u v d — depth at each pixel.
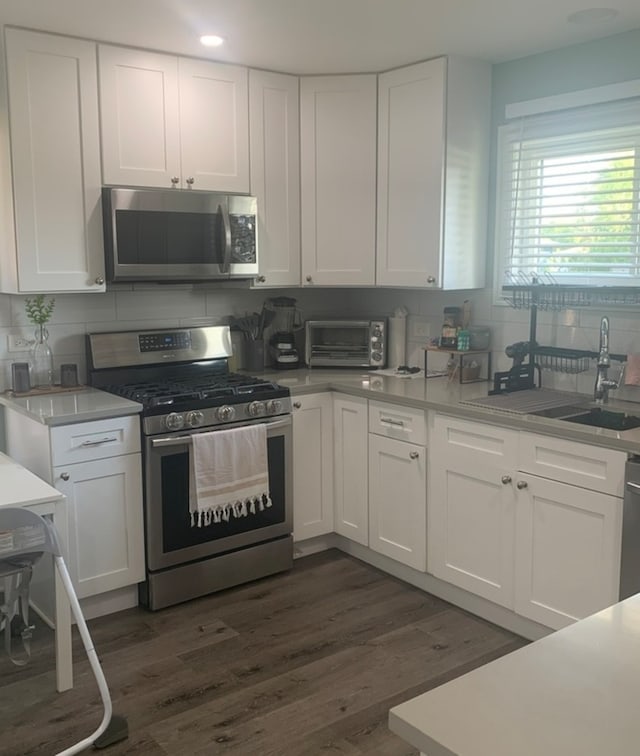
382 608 3.30
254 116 3.72
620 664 1.08
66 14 2.90
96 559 3.12
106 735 2.37
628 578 2.52
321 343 4.25
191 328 3.90
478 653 2.91
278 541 3.64
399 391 3.48
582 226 3.39
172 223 3.44
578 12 2.89
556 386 3.48
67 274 3.28
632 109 3.15
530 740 0.90
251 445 3.40
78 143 3.24
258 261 3.80
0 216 3.28
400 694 2.64
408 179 3.69
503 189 3.68
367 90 3.79
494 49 3.39
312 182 3.91
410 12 2.89
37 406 3.14
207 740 2.40
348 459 3.74
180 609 3.30
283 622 3.18
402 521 3.46
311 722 2.49
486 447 3.02
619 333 3.23
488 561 3.07
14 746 2.37
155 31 3.11
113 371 3.65
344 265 3.94
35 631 3.03
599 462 2.60
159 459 3.20
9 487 2.54
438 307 4.04
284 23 3.02
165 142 3.46
